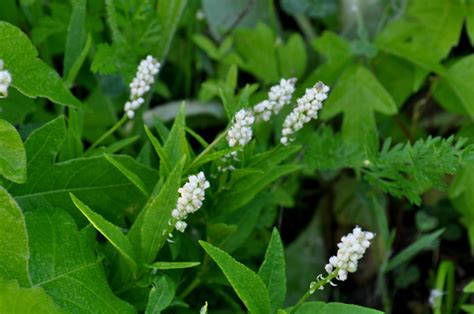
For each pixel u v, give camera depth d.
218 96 0.72
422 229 0.68
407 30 0.72
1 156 0.50
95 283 0.52
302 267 0.71
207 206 0.57
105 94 0.69
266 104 0.55
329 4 0.75
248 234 0.59
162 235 0.52
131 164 0.56
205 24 0.76
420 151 0.58
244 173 0.56
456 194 0.68
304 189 0.74
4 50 0.52
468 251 0.73
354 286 0.71
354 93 0.69
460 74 0.70
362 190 0.70
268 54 0.73
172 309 0.60
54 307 0.49
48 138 0.54
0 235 0.49
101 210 0.56
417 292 0.71
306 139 0.68
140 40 0.64
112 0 0.62
